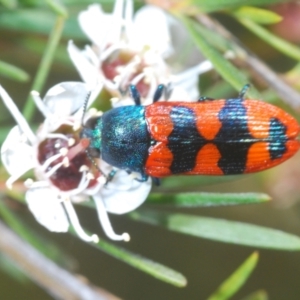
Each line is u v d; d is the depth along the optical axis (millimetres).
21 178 73
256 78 76
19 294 96
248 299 71
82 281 70
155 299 103
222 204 68
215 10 74
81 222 92
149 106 72
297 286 103
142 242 101
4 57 86
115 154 72
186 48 80
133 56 75
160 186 75
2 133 79
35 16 79
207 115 71
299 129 71
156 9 76
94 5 75
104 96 74
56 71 87
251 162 71
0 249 71
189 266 102
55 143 72
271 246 69
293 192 90
